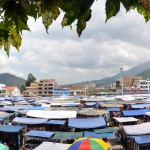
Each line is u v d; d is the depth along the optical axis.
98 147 13.05
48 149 15.14
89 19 1.44
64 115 30.38
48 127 29.30
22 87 184.12
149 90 144.25
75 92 146.88
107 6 1.36
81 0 1.36
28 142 22.12
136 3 1.44
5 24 1.69
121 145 24.19
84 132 22.06
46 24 1.51
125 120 29.19
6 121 34.06
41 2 1.48
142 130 20.55
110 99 66.31
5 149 13.48
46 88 141.62
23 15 1.55
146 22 1.65
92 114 32.19
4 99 71.19
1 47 1.82
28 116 32.00
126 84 157.12
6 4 1.50
